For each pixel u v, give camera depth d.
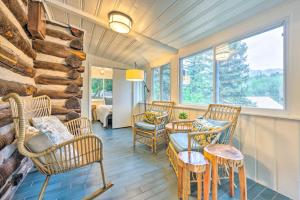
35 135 1.21
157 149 2.88
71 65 2.41
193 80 2.93
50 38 2.28
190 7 1.80
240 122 1.96
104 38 3.12
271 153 1.66
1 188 1.19
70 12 2.12
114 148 2.93
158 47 2.94
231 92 2.20
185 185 1.34
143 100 4.86
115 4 1.87
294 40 1.50
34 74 2.08
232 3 1.69
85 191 1.59
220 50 2.34
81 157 1.38
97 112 6.05
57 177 1.86
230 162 1.18
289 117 1.50
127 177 1.88
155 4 1.79
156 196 1.53
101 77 6.77
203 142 1.73
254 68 1.91
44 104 2.04
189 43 2.87
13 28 1.35
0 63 1.16
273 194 1.57
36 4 1.80
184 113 2.77
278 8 1.63
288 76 1.55
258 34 1.87
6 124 1.30
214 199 1.25
